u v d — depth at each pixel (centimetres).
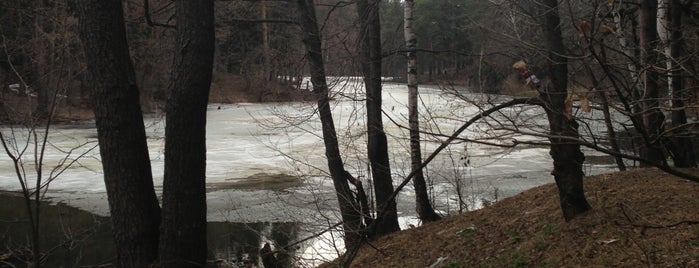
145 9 697
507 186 1458
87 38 572
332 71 850
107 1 571
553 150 591
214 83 5347
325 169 1752
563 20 512
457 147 1902
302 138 2572
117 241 595
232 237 1110
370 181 895
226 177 1748
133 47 1898
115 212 589
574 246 537
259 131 2938
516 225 677
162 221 592
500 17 561
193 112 589
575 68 461
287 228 1133
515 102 459
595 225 558
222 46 3120
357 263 767
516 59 505
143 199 593
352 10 971
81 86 3138
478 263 613
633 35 722
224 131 3012
